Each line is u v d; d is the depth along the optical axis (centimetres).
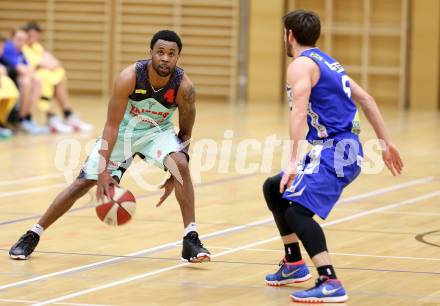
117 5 3888
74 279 909
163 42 948
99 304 805
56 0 3897
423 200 1491
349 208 1402
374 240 1144
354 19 3794
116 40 3906
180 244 1105
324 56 865
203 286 889
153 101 982
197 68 3888
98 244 1096
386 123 3003
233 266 985
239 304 817
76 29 3909
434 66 3725
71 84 3938
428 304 819
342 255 1048
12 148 2172
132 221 1259
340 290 827
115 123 976
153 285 889
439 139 2520
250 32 3853
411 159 2072
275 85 3856
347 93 859
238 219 1291
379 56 3797
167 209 1367
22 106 2522
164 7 3875
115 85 966
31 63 2588
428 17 3712
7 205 1380
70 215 1297
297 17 871
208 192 1560
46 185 1598
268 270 967
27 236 1013
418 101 3759
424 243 1127
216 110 3359
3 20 3922
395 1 3753
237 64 3872
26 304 801
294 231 844
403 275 944
